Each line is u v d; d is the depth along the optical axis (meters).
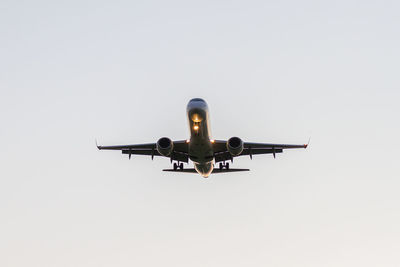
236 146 190.50
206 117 182.75
